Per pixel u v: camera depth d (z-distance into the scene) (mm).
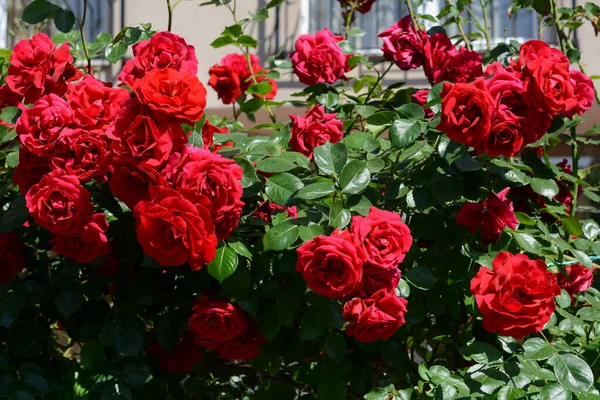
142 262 1690
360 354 1845
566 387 1365
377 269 1363
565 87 1422
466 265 1704
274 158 1562
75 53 2279
